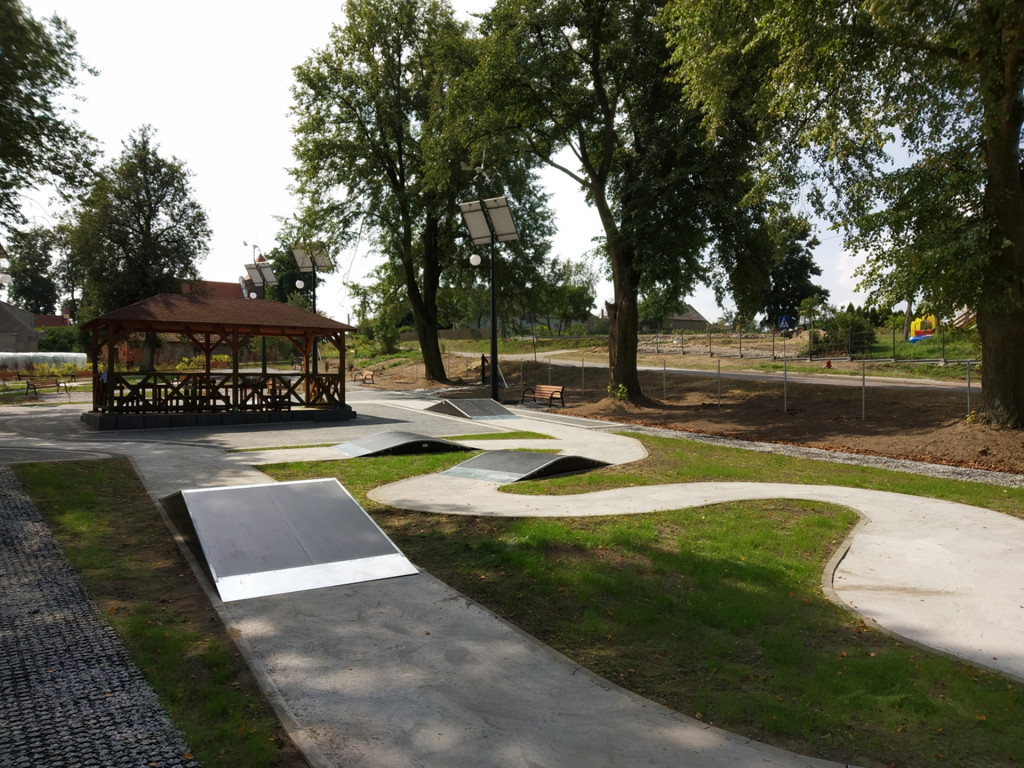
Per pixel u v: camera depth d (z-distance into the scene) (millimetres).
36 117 16406
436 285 38562
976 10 12336
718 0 15414
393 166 35281
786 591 6309
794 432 19312
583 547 7492
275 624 5246
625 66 22453
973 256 13844
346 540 6988
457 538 7836
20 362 49312
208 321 20359
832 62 14164
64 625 5105
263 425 19953
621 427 20391
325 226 34531
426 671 4488
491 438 17281
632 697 4199
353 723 3785
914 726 3965
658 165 22234
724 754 3566
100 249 45969
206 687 4152
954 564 7227
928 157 15094
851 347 39375
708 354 47250
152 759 3354
